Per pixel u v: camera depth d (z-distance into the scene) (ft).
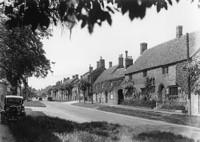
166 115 109.29
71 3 10.00
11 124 62.18
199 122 85.30
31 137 46.01
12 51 55.52
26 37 48.44
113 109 148.36
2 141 42.60
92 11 9.73
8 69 62.23
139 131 59.16
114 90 214.69
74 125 66.44
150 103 152.05
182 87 123.85
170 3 12.73
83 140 44.78
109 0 10.18
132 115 115.34
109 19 9.78
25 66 61.11
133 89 180.45
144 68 164.86
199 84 89.97
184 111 120.16
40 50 58.03
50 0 11.95
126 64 213.46
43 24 11.21
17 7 12.33
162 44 172.35
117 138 48.21
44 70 74.13
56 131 53.78
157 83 150.51
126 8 8.61
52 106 189.26
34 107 165.07
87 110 150.51
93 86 278.05
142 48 196.75
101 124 70.59
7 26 12.66
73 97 370.94
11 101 79.15
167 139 47.73
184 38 146.82
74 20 10.08
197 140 47.73
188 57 111.75
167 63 140.15
